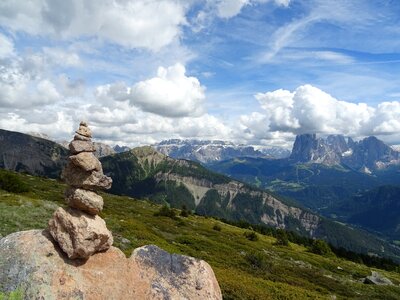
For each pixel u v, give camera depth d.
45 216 47.62
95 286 17.56
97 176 18.27
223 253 72.38
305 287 57.53
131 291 18.38
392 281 95.75
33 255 17.19
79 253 17.52
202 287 20.34
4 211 44.47
